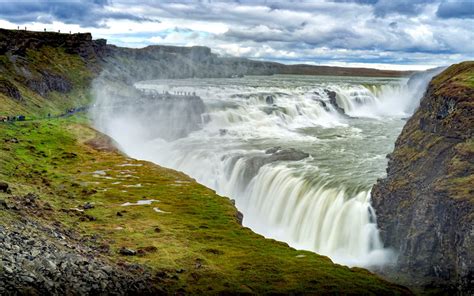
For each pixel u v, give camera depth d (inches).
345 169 4330.7
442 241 2812.5
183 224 2689.5
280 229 3932.1
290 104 7618.1
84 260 1670.8
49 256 1557.6
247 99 7751.0
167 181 3698.3
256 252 2325.3
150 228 2556.6
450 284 2689.5
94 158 4323.3
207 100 7583.7
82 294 1467.8
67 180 3489.2
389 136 6190.9
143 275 1814.7
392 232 3297.2
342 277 2076.8
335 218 3580.2
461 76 4037.9
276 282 1953.7
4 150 4033.0
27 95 6781.5
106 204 2982.3
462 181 2925.7
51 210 2578.7
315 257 2343.8
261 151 5211.6
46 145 4562.0
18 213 2089.1
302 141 5836.6
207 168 4968.0
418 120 4168.3
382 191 3472.0
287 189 4055.1
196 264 2055.9
